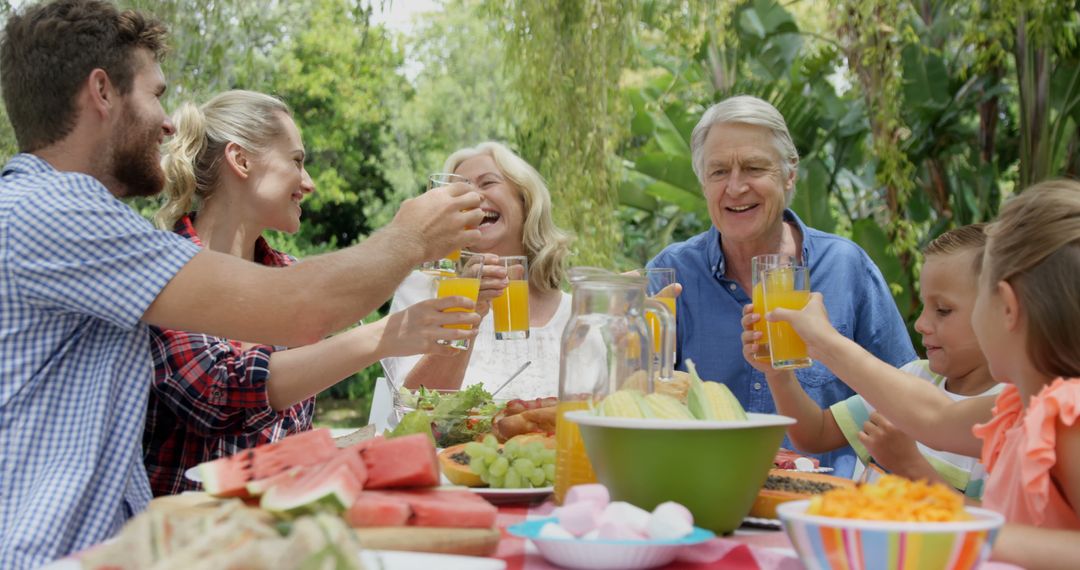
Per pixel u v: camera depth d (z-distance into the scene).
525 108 7.31
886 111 6.72
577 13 6.54
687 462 1.30
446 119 16.78
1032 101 7.41
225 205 2.88
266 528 0.97
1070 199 1.53
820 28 11.14
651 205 9.82
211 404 2.31
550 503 1.69
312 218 17.44
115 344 1.86
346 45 16.53
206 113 2.88
